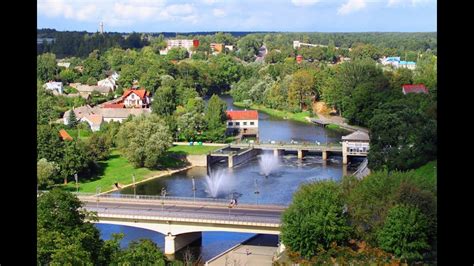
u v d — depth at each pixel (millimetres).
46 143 99812
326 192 54656
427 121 84688
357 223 51906
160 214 69312
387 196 51031
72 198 42531
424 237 45844
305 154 127500
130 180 104938
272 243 66562
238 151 123188
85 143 108438
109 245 41938
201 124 132375
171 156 117125
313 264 43469
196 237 71750
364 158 118938
